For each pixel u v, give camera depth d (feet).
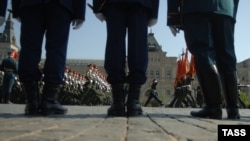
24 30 15.21
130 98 15.43
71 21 16.25
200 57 14.87
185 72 60.54
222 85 15.69
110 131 9.21
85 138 7.60
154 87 66.69
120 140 7.44
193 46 15.11
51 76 15.15
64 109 15.85
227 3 15.29
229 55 15.43
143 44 15.43
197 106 58.49
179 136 8.37
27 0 14.97
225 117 16.99
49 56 15.19
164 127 10.59
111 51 15.10
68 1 15.42
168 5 16.35
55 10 15.12
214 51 15.56
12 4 16.12
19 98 53.16
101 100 58.90
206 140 7.68
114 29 15.17
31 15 15.19
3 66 46.65
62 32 15.35
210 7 14.82
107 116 15.25
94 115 16.10
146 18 15.71
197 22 15.07
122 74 15.21
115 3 15.08
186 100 56.80
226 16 15.19
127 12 15.44
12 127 9.73
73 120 12.84
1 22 15.94
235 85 15.58
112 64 15.06
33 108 15.16
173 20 16.28
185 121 13.25
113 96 15.34
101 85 71.92
